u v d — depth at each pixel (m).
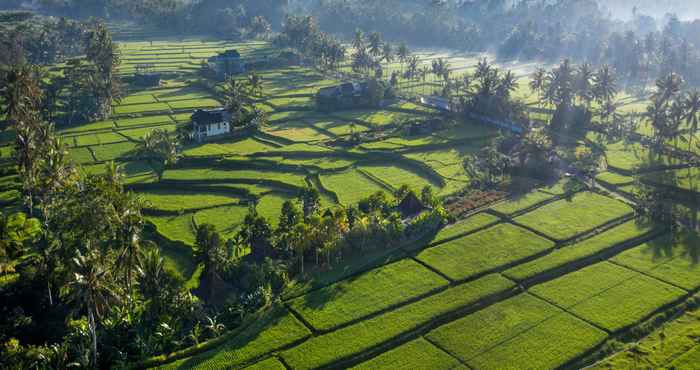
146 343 76.62
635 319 84.38
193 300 83.62
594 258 102.75
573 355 77.00
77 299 73.25
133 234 80.56
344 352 77.31
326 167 150.25
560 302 88.94
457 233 110.62
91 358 74.31
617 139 174.75
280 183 139.12
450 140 172.00
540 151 145.50
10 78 130.00
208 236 91.38
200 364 74.94
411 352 77.75
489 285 92.88
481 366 75.06
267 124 188.62
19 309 81.25
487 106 189.75
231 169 149.38
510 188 134.12
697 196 130.88
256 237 102.12
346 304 87.62
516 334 81.44
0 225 87.81
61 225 91.88
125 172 143.00
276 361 75.81
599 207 122.94
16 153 124.56
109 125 183.00
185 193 134.38
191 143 167.00
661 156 158.50
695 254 103.38
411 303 88.31
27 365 70.88
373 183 141.75
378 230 104.06
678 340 80.50
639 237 110.00
